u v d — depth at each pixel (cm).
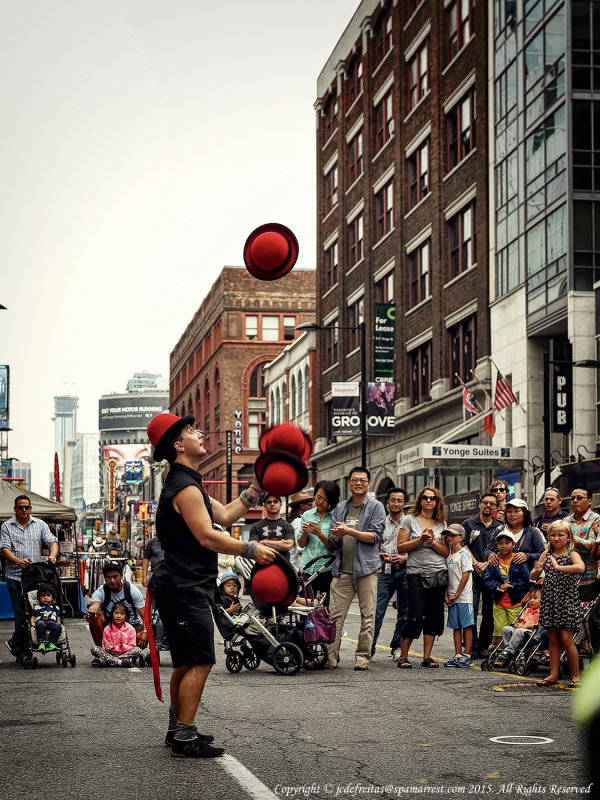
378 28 5328
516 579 1379
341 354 5725
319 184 6362
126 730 870
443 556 1365
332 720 910
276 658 1284
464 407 3738
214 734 841
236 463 9250
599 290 3148
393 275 4938
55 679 1280
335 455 5838
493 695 1070
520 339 3550
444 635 1922
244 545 704
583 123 3262
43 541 1509
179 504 719
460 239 4178
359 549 1353
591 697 371
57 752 771
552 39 3369
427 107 4534
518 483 3456
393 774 679
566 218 3244
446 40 4378
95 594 1468
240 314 9619
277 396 7506
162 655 1603
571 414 3178
